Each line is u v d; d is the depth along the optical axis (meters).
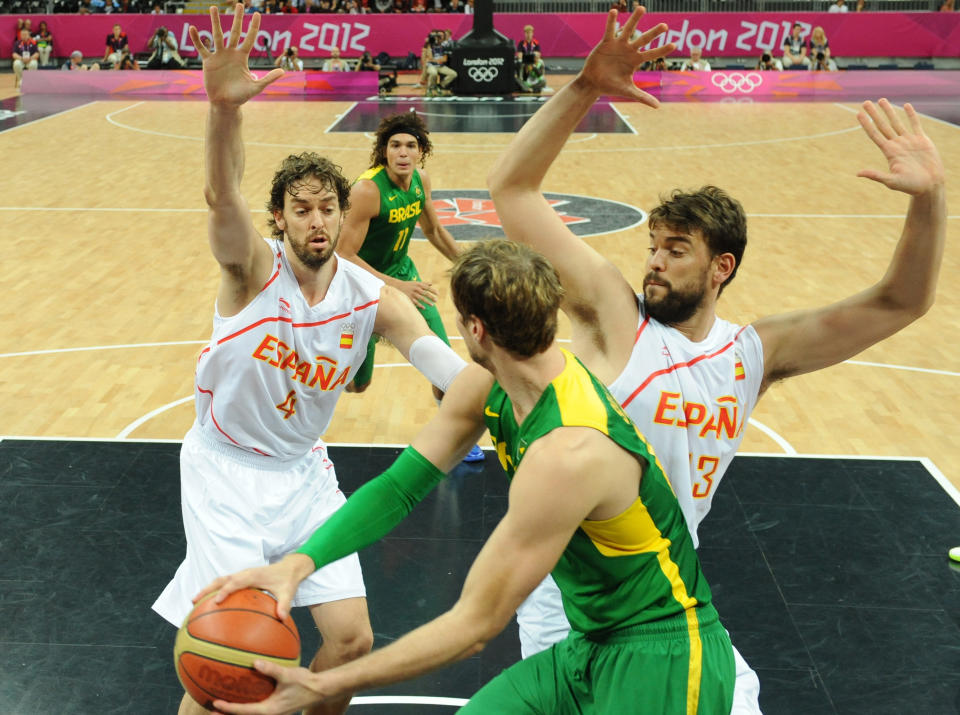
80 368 7.50
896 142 2.79
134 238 11.31
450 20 28.94
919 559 4.95
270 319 3.39
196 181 14.61
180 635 2.41
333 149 17.19
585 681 2.51
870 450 6.30
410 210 5.92
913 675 4.07
